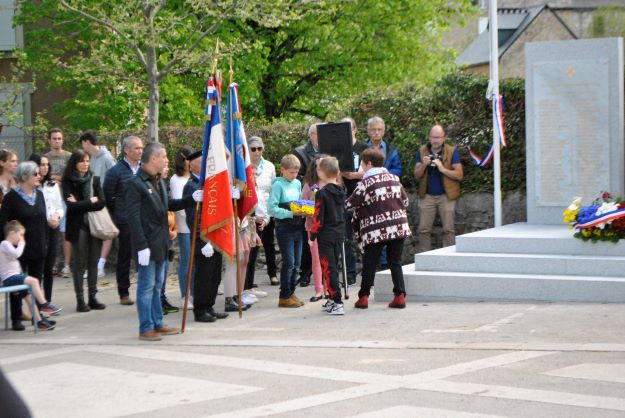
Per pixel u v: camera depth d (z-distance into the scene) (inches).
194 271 425.4
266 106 1052.5
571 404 241.6
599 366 287.9
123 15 641.0
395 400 252.8
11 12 978.7
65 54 934.4
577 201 460.8
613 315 381.7
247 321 418.0
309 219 457.4
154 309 387.5
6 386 97.3
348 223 522.3
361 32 1016.9
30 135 788.6
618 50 522.6
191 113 893.2
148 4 622.8
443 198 565.0
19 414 96.7
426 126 593.9
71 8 634.2
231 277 448.8
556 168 538.9
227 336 379.6
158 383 291.6
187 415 247.8
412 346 334.6
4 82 865.5
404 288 434.9
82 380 302.4
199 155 431.5
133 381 296.8
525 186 573.9
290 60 1023.6
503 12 1776.6
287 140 636.7
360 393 263.3
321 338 363.3
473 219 584.4
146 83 681.0
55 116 976.9
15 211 434.9
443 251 481.1
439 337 351.9
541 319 380.5
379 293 460.1
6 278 415.5
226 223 398.0
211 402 261.4
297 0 727.7
